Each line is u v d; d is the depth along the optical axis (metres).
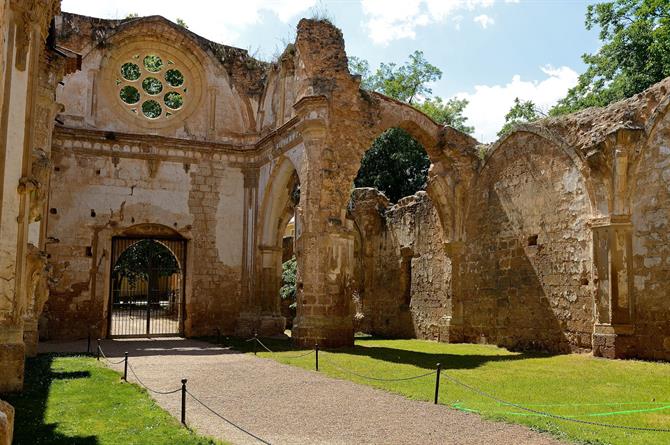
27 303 10.47
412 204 24.84
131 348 17.98
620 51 27.61
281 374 11.95
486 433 7.12
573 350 16.12
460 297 21.27
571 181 16.58
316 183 18.08
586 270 15.87
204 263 23.92
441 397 9.42
